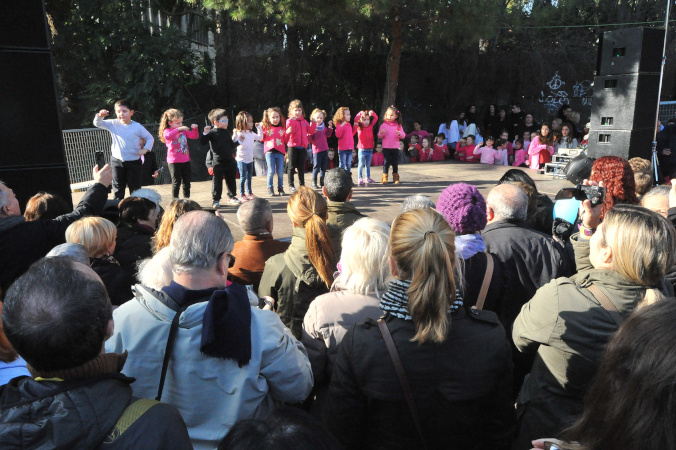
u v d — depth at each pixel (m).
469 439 1.70
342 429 1.73
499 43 18.23
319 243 2.56
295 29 16.61
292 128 8.28
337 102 17.88
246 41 16.36
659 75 7.04
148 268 2.03
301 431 0.96
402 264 1.70
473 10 12.38
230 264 1.94
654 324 0.95
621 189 3.08
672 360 0.89
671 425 0.88
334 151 13.14
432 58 17.88
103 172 3.27
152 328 1.63
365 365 1.65
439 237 1.64
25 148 3.94
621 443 0.94
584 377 1.73
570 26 16.80
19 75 3.84
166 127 7.18
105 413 1.20
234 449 0.94
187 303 1.65
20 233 2.88
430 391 1.63
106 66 16.14
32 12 3.81
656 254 1.67
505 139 13.34
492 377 1.67
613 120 7.27
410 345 1.63
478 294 2.40
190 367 1.62
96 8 15.30
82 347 1.22
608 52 7.20
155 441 1.22
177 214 2.78
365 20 15.59
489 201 2.82
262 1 11.97
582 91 18.09
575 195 2.52
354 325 1.74
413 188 8.96
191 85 16.33
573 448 1.07
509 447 1.78
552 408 1.80
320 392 2.26
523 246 2.60
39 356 1.21
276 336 1.72
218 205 7.54
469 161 13.54
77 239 2.68
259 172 10.98
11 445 1.11
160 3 16.39
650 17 17.81
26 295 1.24
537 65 17.91
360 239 2.13
